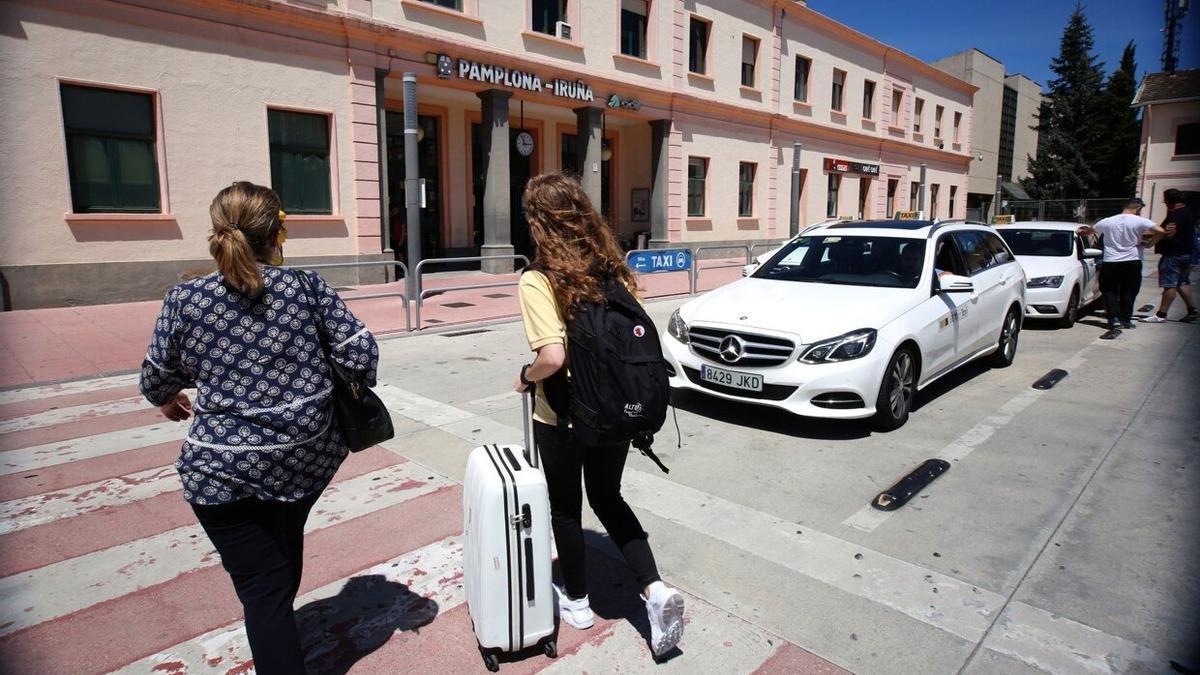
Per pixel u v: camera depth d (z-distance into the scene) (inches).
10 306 411.2
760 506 158.7
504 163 644.1
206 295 81.8
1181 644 107.7
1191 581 125.8
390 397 249.1
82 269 431.5
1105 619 114.5
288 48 502.9
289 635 87.4
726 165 892.0
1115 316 368.2
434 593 124.6
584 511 157.4
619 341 94.5
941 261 252.4
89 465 186.5
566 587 112.3
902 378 216.2
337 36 526.6
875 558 135.2
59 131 415.8
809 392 198.7
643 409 94.3
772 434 209.2
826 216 1093.8
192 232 470.9
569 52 690.8
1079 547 138.9
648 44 778.8
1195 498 161.8
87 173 431.8
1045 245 410.9
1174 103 1057.5
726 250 905.5
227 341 82.0
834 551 138.0
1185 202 395.5
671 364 227.5
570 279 95.7
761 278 261.0
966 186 1515.7
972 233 284.8
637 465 184.4
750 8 895.1
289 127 514.6
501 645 100.1
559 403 100.4
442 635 112.3
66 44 413.1
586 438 96.0
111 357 313.7
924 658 105.5
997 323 280.7
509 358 314.7
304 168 526.3
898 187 1273.4
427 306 467.8
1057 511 155.6
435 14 581.6
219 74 472.7
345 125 540.1
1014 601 120.0
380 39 546.9
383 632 113.0
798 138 1007.6
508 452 106.5
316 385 86.9
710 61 851.4
